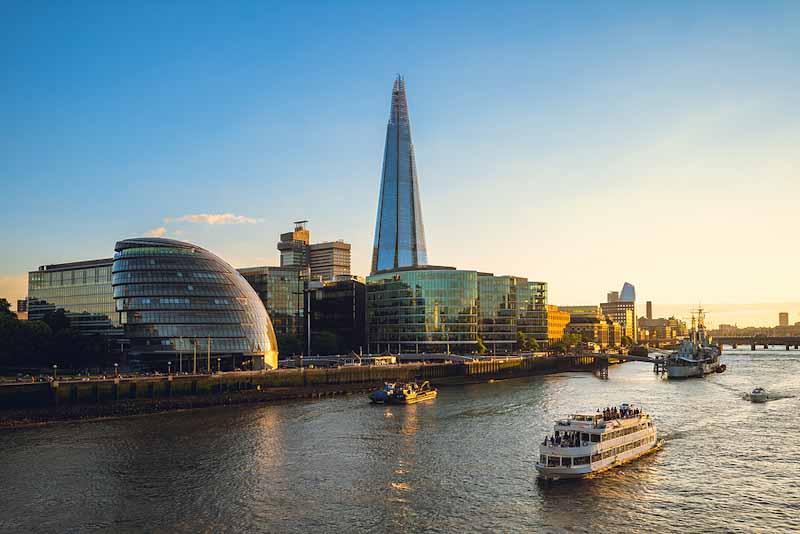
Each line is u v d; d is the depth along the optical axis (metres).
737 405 166.00
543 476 91.94
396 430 127.31
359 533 71.81
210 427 129.75
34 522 74.31
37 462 99.38
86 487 86.88
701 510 79.62
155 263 196.62
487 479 91.75
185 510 78.50
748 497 84.44
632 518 77.00
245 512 77.88
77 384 141.88
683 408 160.12
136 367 190.62
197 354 191.62
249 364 199.88
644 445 106.38
